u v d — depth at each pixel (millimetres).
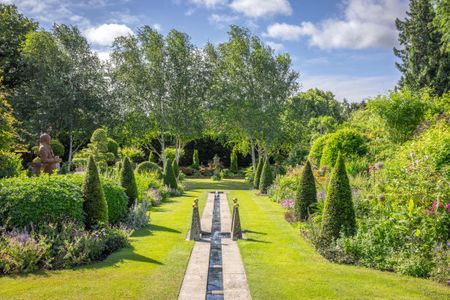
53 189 7590
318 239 7902
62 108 26047
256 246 8297
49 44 26312
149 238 8922
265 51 28938
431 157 8422
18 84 27141
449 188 7289
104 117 28016
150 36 28047
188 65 28484
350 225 7613
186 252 7707
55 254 6738
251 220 11641
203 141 39188
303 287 5719
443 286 5734
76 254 6809
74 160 24422
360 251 6988
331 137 17109
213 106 28969
